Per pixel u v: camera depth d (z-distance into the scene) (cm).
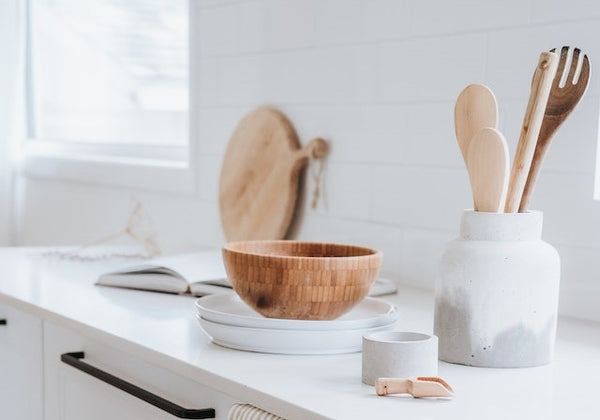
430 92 163
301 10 189
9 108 290
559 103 113
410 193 168
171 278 157
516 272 109
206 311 118
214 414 109
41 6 305
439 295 113
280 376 104
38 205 293
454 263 111
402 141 169
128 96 268
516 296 109
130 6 266
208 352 115
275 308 119
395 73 170
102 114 279
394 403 94
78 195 273
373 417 89
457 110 116
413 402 94
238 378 103
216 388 105
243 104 207
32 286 161
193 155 222
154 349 116
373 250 126
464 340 110
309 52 188
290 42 193
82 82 288
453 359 112
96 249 211
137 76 264
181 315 138
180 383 115
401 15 168
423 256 167
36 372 151
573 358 115
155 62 257
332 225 185
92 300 149
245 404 101
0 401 165
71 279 170
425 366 100
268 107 199
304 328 113
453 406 93
